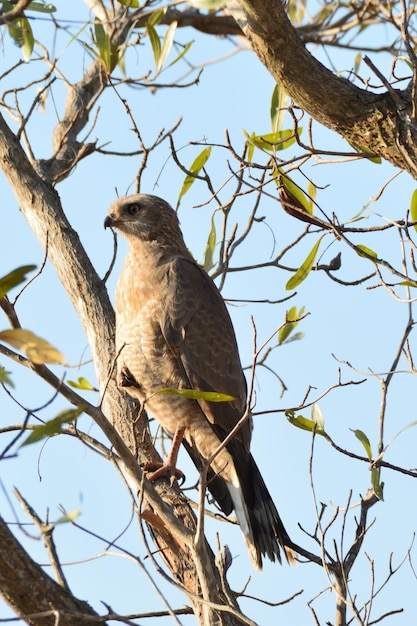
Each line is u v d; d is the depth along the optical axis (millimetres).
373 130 9102
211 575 8094
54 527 7355
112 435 7625
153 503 8141
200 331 11273
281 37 8797
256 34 8844
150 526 9742
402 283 9195
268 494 11117
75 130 12406
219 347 11352
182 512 9789
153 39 11133
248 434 11312
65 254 10875
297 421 8797
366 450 8930
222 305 11602
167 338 11133
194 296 11320
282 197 9992
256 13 8680
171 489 10078
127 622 7039
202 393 8141
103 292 10953
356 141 9297
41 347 6234
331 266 10836
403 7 8664
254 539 10641
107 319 10875
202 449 11289
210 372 11250
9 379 6949
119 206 11797
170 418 11258
